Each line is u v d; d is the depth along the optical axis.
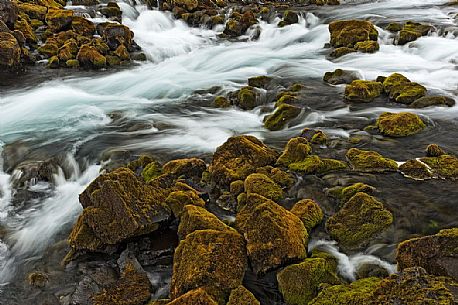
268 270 6.97
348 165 10.23
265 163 10.24
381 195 8.90
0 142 13.12
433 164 9.84
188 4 31.98
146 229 8.20
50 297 7.52
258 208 7.45
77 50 22.09
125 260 7.97
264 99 15.67
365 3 33.22
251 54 22.23
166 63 22.38
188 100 16.44
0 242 9.07
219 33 28.56
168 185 9.77
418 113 13.11
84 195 8.91
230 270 6.79
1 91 17.92
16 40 20.52
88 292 7.44
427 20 23.58
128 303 7.08
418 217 8.19
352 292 6.07
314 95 15.11
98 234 8.19
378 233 7.78
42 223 9.61
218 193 9.66
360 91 14.45
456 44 18.97
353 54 19.69
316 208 8.41
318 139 11.51
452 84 15.33
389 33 21.77
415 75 16.50
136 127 13.97
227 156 10.30
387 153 10.84
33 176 11.41
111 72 20.61
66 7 29.11
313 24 27.19
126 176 8.66
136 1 32.22
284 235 7.07
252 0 37.75
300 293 6.52
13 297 7.62
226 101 15.59
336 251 7.58
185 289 6.57
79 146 12.60
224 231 7.40
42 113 15.48
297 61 19.97
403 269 6.07
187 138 12.93
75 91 18.00
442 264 6.09
